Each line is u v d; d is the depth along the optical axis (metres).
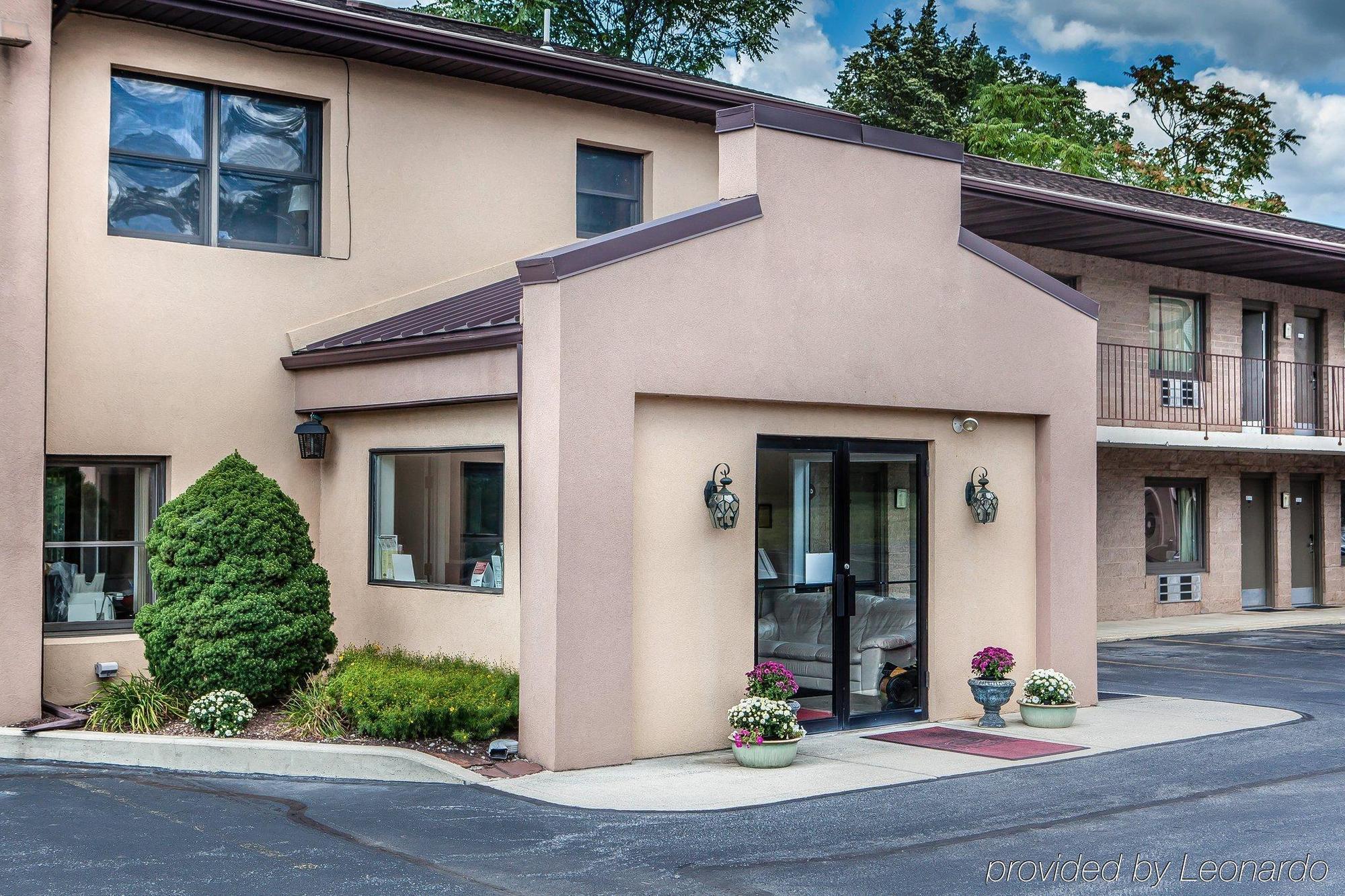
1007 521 12.52
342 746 9.68
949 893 6.67
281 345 12.68
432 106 13.76
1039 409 12.59
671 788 9.02
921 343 11.70
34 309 10.54
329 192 13.06
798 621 11.13
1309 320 25.02
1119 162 40.62
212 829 7.87
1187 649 18.44
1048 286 12.70
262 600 10.45
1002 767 9.84
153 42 12.06
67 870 6.98
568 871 7.03
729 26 35.62
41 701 10.60
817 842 7.64
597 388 9.63
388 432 11.80
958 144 12.08
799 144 10.91
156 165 12.26
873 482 11.62
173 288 12.07
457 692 9.93
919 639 11.89
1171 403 22.06
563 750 9.43
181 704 10.54
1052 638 12.56
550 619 9.46
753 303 10.58
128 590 12.00
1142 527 21.98
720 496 10.40
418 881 6.84
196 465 12.16
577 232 15.06
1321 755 10.33
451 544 11.13
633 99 14.83
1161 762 10.02
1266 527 24.30
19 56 10.53
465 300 13.00
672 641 10.23
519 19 31.67
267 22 12.08
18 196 10.49
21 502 10.44
